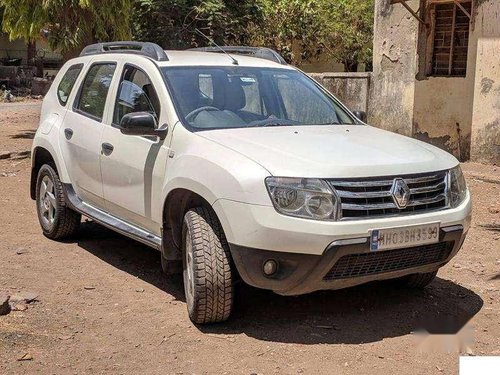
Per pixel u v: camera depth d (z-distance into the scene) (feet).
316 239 13.75
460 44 38.91
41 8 39.58
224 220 14.47
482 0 35.96
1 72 100.53
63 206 21.86
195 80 18.11
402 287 18.39
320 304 17.15
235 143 15.48
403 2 37.47
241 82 18.63
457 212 15.48
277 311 16.62
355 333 15.43
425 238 14.80
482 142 36.60
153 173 16.96
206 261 14.85
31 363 13.67
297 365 13.78
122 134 18.51
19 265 19.89
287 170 14.14
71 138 21.17
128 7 41.98
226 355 14.19
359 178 14.26
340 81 44.29
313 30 70.69
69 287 18.15
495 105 35.76
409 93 40.78
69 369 13.48
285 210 13.91
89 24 40.40
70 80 22.94
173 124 16.79
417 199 14.98
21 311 16.25
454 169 16.17
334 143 15.88
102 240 22.84
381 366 13.82
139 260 20.75
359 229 13.97
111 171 18.88
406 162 15.11
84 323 15.76
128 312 16.47
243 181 14.19
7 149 41.09
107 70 20.63
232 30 58.59
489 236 24.07
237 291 17.83
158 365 13.74
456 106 38.78
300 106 18.97
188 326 15.65
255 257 14.14
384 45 41.81
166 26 56.29
